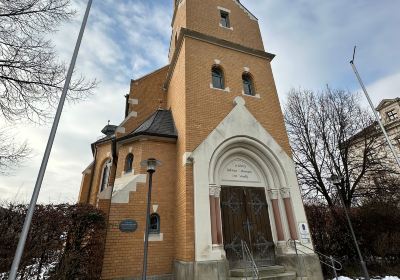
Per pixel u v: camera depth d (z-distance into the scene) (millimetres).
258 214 10398
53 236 6844
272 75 14430
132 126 14672
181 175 10273
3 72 6570
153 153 11570
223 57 13523
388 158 16234
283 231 10117
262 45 15883
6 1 6301
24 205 6617
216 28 14828
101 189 16469
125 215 9938
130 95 15758
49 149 5500
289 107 18844
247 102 12562
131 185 10539
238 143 11188
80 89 7348
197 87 11750
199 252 8367
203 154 10062
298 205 10570
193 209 9094
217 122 11289
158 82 16812
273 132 12352
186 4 14711
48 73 6902
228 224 9711
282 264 9500
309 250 9758
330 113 17328
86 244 7883
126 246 9445
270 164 11281
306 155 17156
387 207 12844
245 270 8211
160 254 9711
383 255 11805
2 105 6680
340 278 10820
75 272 7484
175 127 12680
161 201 10633
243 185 10773
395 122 26984
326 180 16328
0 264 5871
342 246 12703
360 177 15234
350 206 14688
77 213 7672
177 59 13961
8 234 6145
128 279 8984
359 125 16547
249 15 16766
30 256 6242
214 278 8039
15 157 7066
